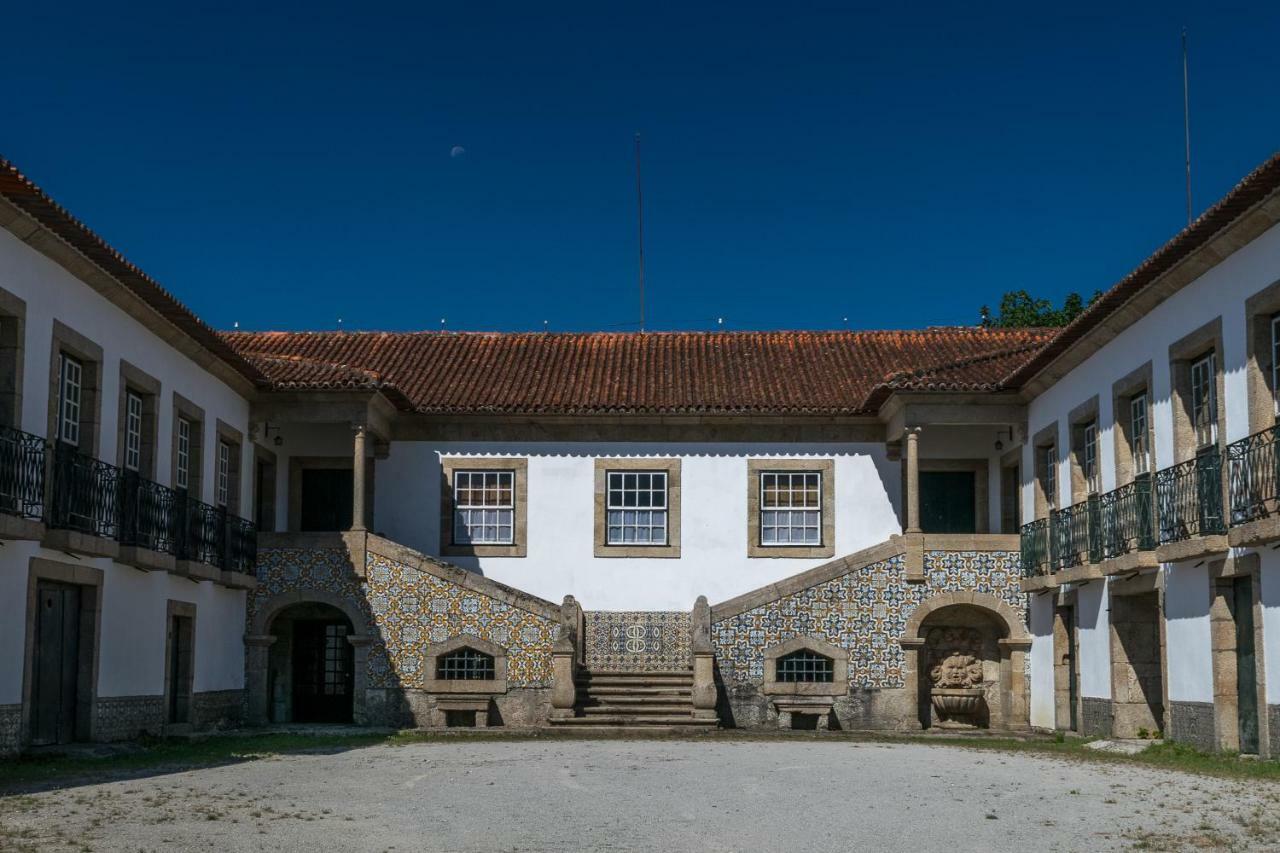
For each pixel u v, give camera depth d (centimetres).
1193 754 1532
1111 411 1861
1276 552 1404
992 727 2212
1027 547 2144
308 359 2362
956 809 1075
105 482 1588
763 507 2388
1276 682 1405
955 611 2247
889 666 2134
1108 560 1777
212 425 2042
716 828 977
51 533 1452
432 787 1215
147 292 1677
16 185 1291
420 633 2127
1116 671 1802
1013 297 3869
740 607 2133
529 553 2369
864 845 908
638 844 908
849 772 1359
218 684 2031
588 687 2120
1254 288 1440
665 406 2338
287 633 2309
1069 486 2023
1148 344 1731
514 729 1938
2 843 866
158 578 1798
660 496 2394
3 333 1407
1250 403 1440
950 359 2534
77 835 902
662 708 2031
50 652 1525
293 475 2409
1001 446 2381
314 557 2161
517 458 2391
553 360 2595
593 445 2392
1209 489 1508
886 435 2384
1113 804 1101
